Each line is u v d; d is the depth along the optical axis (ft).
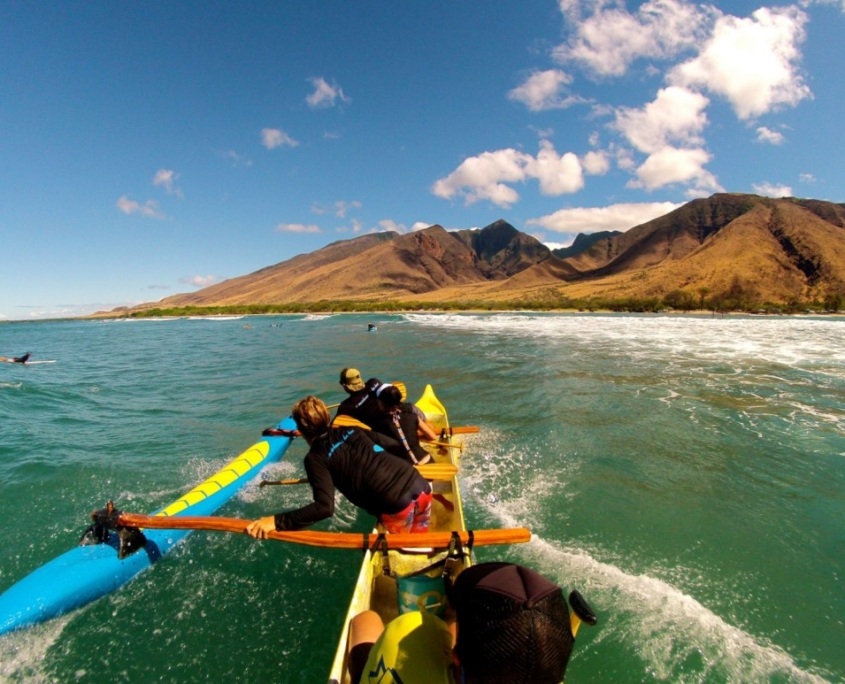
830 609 13.15
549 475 22.29
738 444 26.37
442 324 150.30
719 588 13.97
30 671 11.12
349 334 117.08
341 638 9.63
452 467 17.65
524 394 38.86
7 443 27.20
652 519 18.12
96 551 14.15
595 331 106.42
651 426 29.78
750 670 10.95
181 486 21.45
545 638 4.56
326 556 15.71
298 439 27.73
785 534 17.08
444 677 5.84
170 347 96.37
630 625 12.32
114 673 11.08
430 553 13.65
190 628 12.48
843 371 48.37
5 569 15.08
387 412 18.08
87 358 76.18
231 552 15.87
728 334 95.25
